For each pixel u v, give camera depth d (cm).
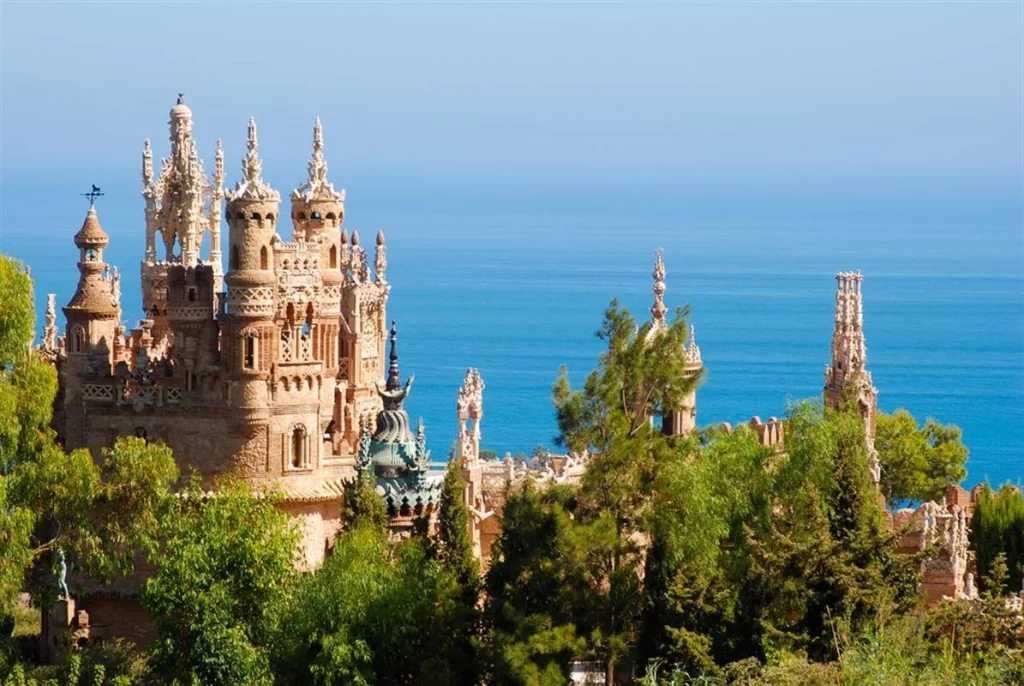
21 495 11875
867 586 10725
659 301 13362
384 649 10950
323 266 13888
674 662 10825
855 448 11881
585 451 12600
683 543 11112
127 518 12038
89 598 12569
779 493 12156
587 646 10912
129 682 10975
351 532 11525
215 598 10962
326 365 13525
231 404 12538
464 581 11288
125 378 12756
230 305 12544
